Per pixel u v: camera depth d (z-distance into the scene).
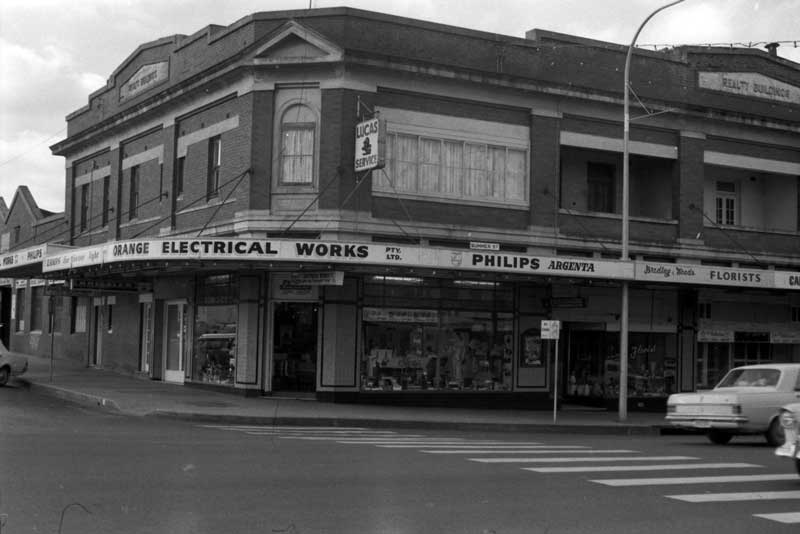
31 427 15.84
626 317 23.30
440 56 24.25
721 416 17.09
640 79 27.33
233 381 24.09
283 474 10.95
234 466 11.52
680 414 17.69
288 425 19.50
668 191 28.31
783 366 18.00
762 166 29.42
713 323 29.17
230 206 24.05
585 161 27.98
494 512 9.01
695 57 28.50
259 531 7.81
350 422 19.94
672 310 28.34
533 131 25.39
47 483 9.72
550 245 25.38
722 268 25.42
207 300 25.64
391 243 23.09
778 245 29.64
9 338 44.22
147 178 29.50
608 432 21.56
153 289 28.67
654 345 28.23
